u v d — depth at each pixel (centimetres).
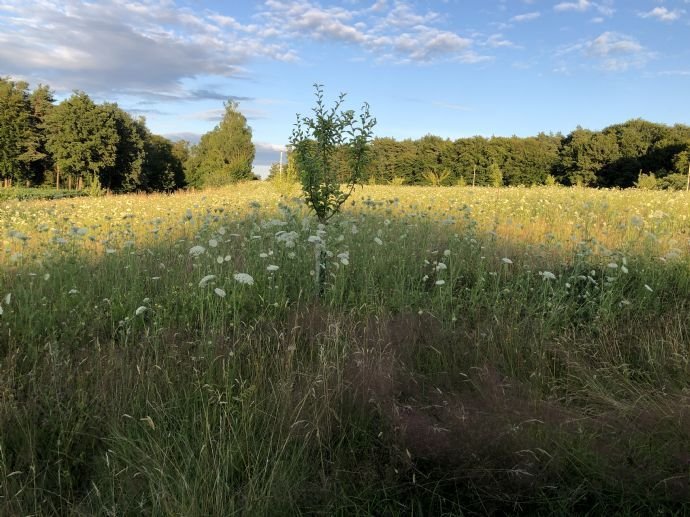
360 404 317
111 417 292
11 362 344
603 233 806
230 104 5900
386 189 2477
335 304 483
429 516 246
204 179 5641
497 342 406
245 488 250
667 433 289
